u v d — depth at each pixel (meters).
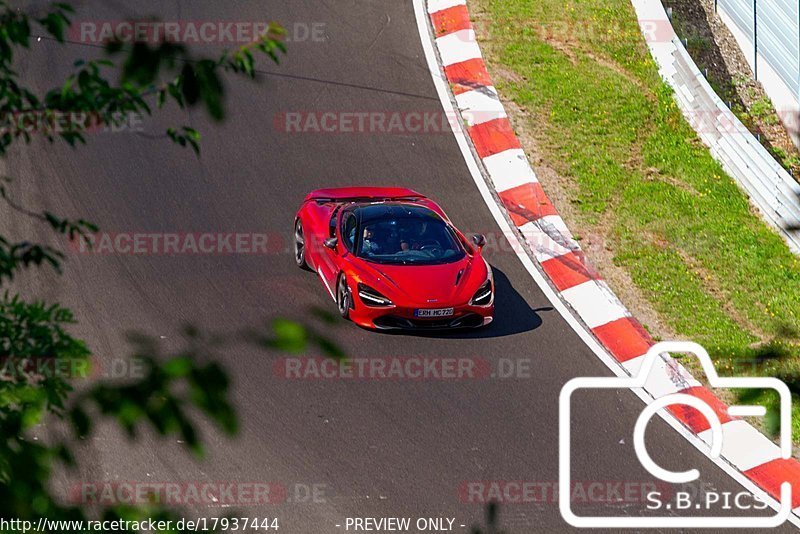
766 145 58.94
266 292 44.25
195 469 33.47
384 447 35.34
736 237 50.66
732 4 66.62
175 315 41.94
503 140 56.25
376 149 55.00
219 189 51.25
